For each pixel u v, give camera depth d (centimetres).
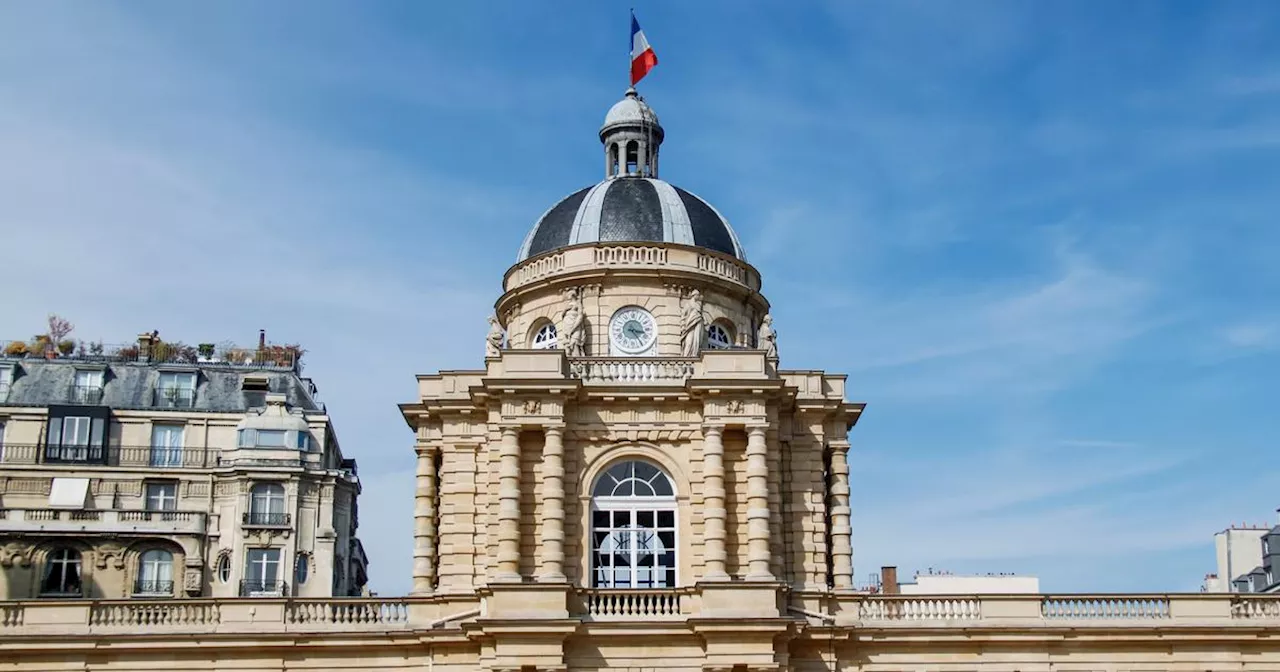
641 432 4903
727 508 4847
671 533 4875
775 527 4850
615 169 5972
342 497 7850
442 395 5112
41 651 4716
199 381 7988
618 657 4631
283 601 4859
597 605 4688
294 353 8538
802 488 5003
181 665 4762
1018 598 4869
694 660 4638
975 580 7056
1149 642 4841
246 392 8025
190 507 7506
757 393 4866
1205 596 4897
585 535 4812
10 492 7369
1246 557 8100
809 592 4834
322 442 7838
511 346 5534
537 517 4812
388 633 4778
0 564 7088
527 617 4591
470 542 4950
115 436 7650
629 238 5444
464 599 4856
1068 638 4816
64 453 7519
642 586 4828
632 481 4912
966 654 4812
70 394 7762
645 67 6134
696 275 5378
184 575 7288
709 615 4597
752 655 4575
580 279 5347
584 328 5281
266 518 7494
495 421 4944
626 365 4978
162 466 7606
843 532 5025
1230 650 4850
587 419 4909
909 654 4803
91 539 7212
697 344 5206
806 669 4747
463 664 4756
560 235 5559
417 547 5038
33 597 7081
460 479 5009
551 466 4791
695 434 4909
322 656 4800
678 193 5712
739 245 5734
